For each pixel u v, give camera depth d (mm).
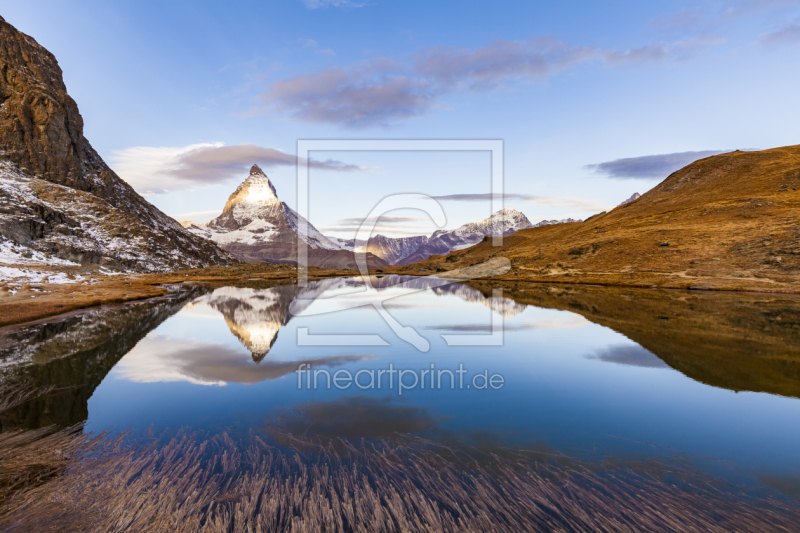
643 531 6328
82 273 81438
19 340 22250
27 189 119438
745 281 49531
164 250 125438
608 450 9164
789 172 85562
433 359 17312
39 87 143750
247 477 7965
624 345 19391
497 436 9945
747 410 11414
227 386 14023
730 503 7059
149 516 6719
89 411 11828
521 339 21078
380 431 10281
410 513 6762
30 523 6523
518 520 6594
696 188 104750
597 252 79750
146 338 22500
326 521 6547
